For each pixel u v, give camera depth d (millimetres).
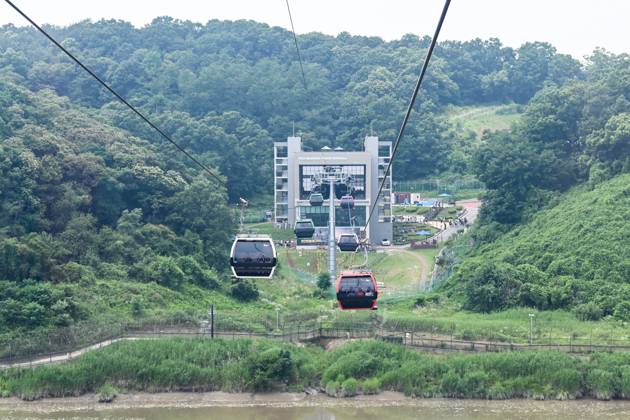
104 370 105625
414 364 108125
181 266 153375
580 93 191250
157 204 169500
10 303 116562
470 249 176000
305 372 109000
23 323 116062
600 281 141375
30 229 146750
